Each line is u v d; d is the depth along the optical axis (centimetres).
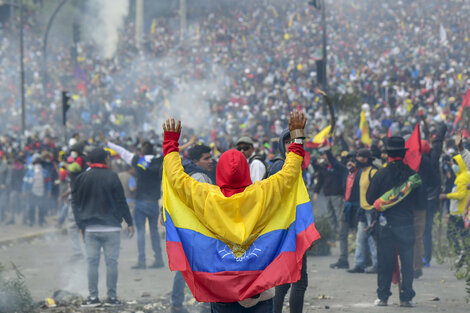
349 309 1827
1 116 9125
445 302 1914
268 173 1511
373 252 2516
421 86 7725
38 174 4362
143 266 2714
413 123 5803
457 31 10075
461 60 9175
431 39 10288
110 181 1986
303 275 1484
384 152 2486
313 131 4794
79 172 2914
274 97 8006
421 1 10794
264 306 1120
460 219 2553
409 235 1839
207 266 1073
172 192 1109
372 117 5947
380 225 1856
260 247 1081
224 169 1098
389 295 1883
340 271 2570
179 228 1093
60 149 4841
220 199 1072
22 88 6188
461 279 2294
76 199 2027
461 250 2517
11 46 11769
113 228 1986
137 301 2017
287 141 1512
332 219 2956
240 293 1063
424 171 2297
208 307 1808
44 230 4069
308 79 8969
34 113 9056
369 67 8800
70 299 2045
